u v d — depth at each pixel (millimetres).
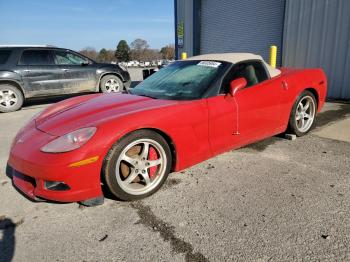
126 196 2576
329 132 4340
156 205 2562
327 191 2662
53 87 7660
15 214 2520
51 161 2275
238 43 10078
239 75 3305
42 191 2398
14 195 2848
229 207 2471
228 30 10367
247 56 3523
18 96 7305
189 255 1944
